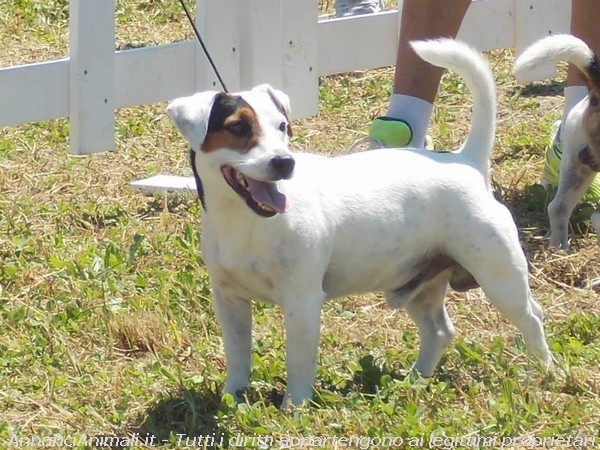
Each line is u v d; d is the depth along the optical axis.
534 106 9.20
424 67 6.69
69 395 5.14
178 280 6.24
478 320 5.95
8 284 6.27
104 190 7.64
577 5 7.39
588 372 5.19
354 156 5.07
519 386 5.05
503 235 4.98
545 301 6.22
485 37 9.02
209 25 7.60
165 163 8.16
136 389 5.09
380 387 5.07
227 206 4.63
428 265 5.11
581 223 7.19
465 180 5.05
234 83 7.79
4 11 10.91
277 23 7.79
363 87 9.65
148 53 7.52
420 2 6.73
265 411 4.77
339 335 5.75
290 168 4.50
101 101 7.39
